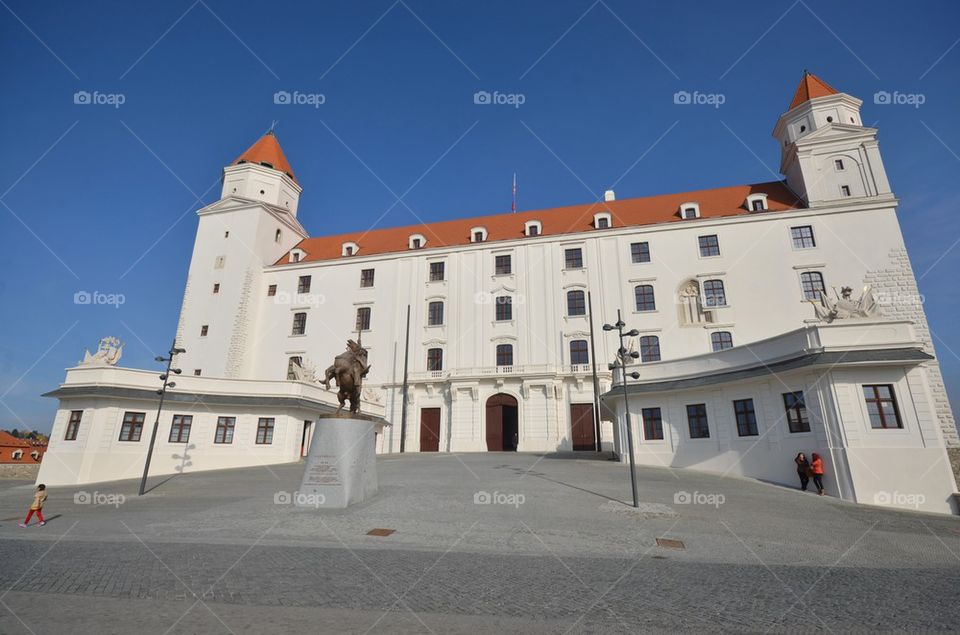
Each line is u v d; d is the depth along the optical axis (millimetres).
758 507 14328
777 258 39625
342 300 49062
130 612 5969
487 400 41344
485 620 5809
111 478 27438
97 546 9531
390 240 53531
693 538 10398
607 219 46000
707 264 41312
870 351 18406
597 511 12930
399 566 7996
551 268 44875
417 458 30125
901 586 7457
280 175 55562
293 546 9312
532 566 8086
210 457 30266
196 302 49781
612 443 38156
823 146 41031
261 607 6160
